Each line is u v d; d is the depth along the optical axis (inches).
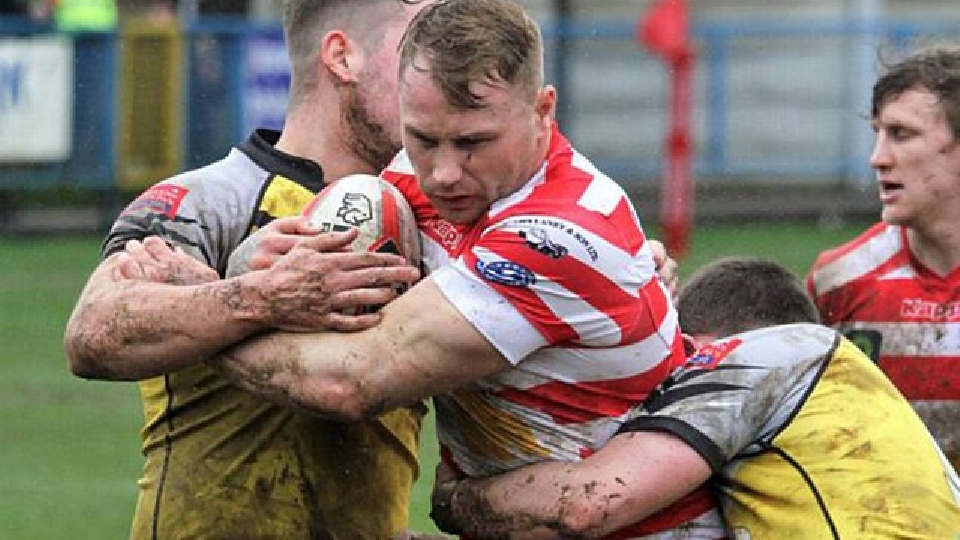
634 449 452.1
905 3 2257.6
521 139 433.7
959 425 645.9
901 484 460.8
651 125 2160.4
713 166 2138.3
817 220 2049.7
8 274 1732.3
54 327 1475.1
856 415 467.8
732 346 473.7
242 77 1936.5
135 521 505.4
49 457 1079.6
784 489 463.5
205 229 485.1
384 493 505.0
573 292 437.1
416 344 436.1
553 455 457.7
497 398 457.4
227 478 490.6
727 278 509.7
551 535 450.9
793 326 485.1
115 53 1927.9
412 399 441.1
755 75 2134.6
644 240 458.3
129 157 1945.1
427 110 426.0
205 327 442.9
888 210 629.9
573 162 452.8
